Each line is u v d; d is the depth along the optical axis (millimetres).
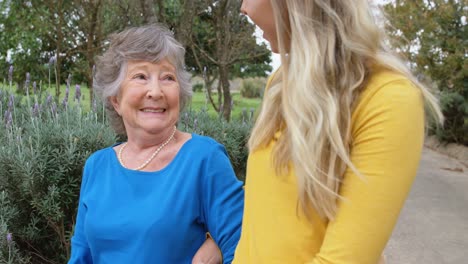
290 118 1062
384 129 978
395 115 977
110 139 3047
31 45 8602
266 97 1226
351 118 1025
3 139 3369
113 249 1652
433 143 12570
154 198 1642
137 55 1674
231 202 1649
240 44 7684
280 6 1108
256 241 1176
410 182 981
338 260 991
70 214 3006
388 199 968
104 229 1649
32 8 8031
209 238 1703
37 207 2766
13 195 2938
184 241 1627
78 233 1812
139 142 1740
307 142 1032
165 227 1599
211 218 1649
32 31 8445
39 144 2873
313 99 1026
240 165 4320
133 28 1741
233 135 4348
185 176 1651
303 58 1047
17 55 8719
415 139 978
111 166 1762
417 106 993
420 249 4531
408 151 970
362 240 977
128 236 1617
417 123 984
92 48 6566
